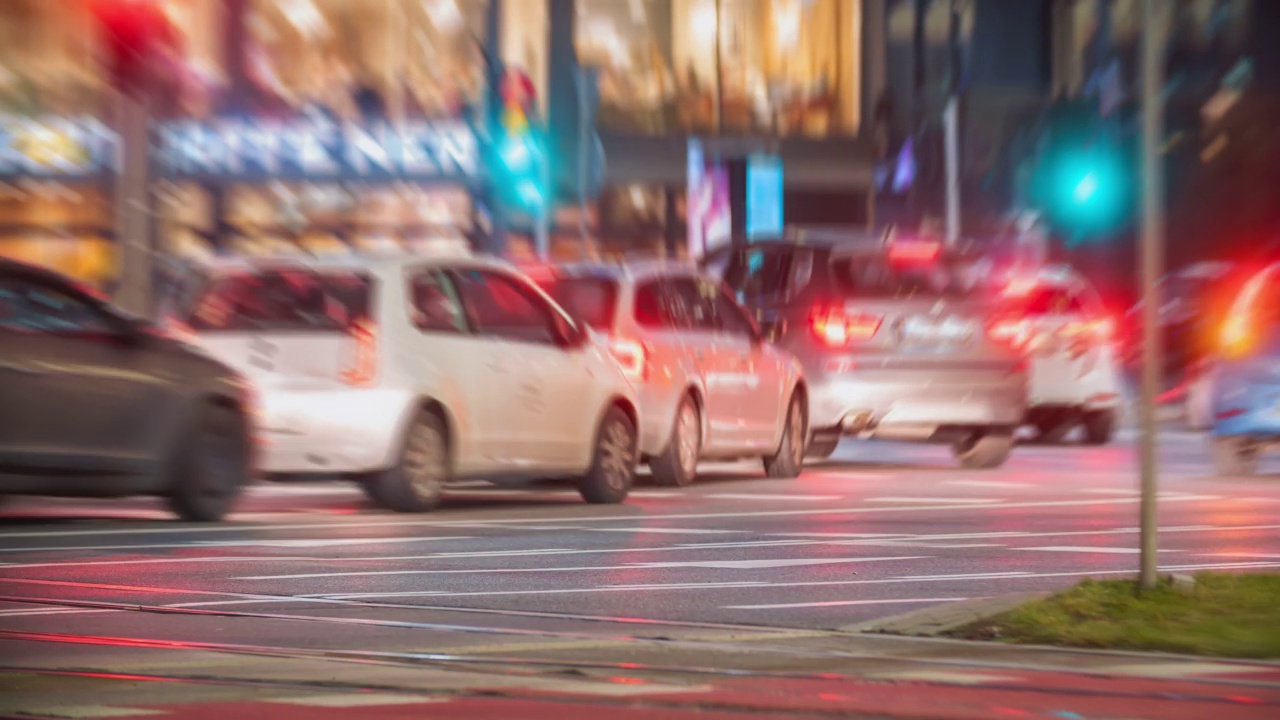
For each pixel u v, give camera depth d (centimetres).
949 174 6019
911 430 2864
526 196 4800
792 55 6388
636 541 1770
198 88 4919
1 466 1736
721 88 6312
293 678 1030
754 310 2911
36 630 1195
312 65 5194
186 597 1350
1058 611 1216
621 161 6184
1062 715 942
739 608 1318
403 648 1133
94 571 1495
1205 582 1291
